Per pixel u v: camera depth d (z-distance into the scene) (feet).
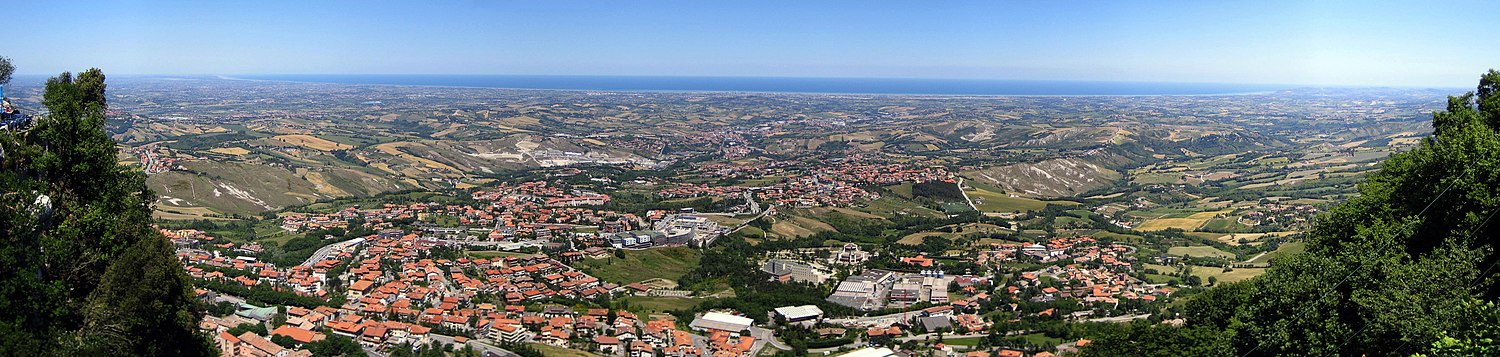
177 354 210.59
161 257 200.54
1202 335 195.93
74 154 211.41
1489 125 233.14
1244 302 186.80
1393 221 182.19
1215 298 221.05
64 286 177.06
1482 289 158.10
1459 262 152.97
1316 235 212.02
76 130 214.90
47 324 169.27
